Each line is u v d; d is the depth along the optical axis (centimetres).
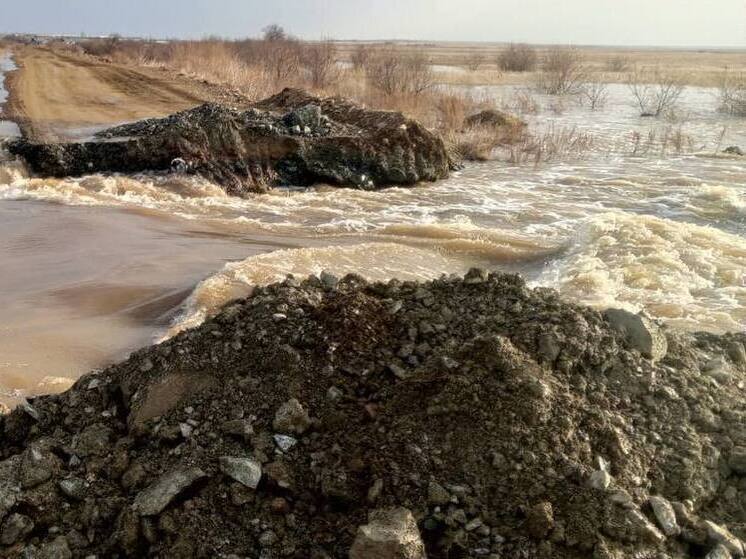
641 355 400
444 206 1229
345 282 491
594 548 286
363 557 271
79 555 306
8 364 574
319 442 342
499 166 1642
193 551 293
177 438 351
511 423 324
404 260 875
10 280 779
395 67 2438
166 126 1421
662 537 298
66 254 872
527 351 370
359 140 1389
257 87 2448
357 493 315
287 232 1021
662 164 1647
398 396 354
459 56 6656
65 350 605
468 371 347
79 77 2758
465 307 428
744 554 306
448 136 1772
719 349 463
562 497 303
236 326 415
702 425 367
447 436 327
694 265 852
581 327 387
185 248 909
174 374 389
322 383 373
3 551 307
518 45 5475
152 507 307
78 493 330
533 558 284
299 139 1362
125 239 941
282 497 317
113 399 396
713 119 2494
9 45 6247
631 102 3033
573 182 1441
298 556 294
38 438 378
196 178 1278
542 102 2944
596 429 334
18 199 1141
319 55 2655
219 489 316
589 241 942
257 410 359
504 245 961
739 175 1497
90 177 1262
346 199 1263
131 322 670
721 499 337
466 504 302
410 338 401
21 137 1430
